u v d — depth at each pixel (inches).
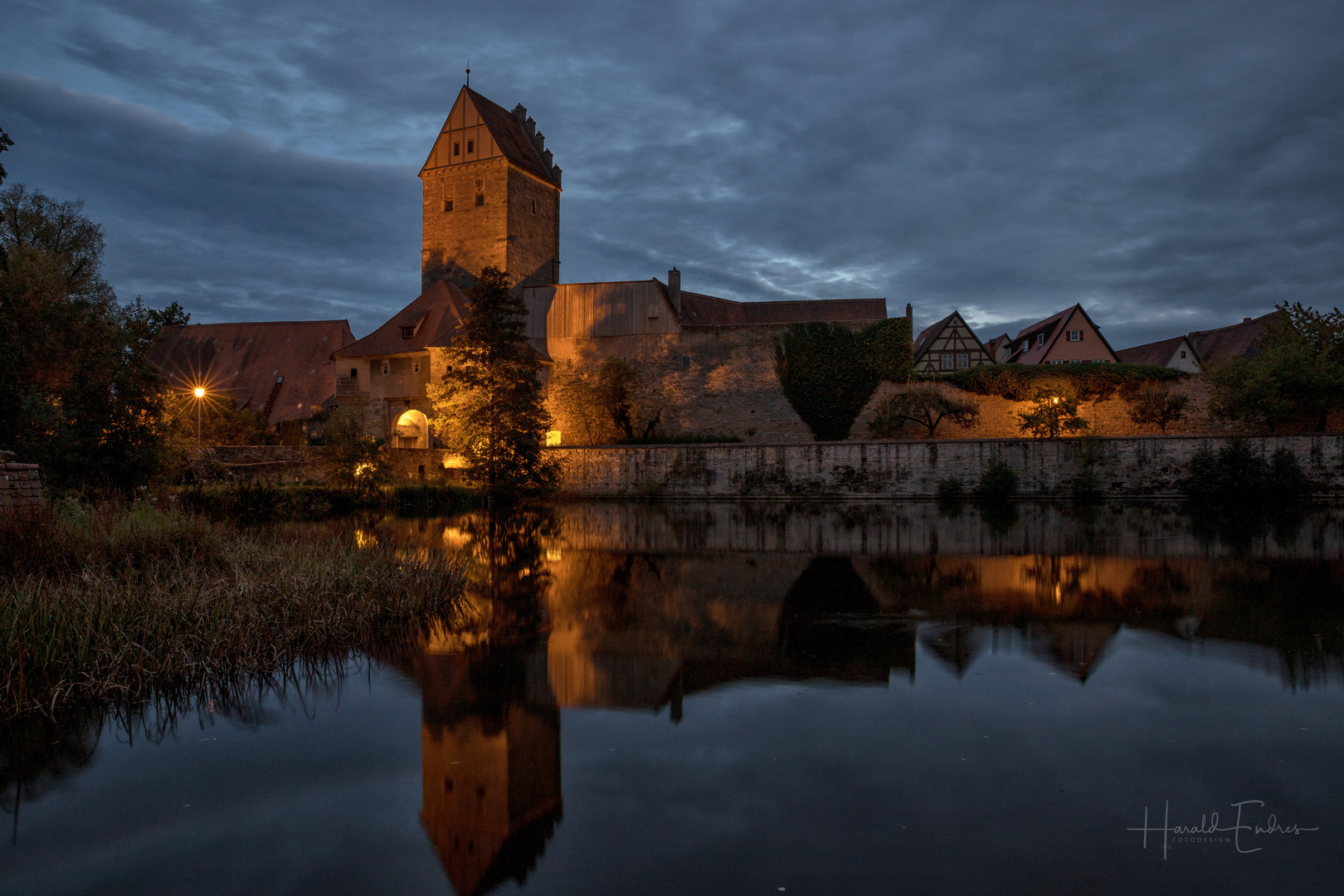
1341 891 171.6
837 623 436.8
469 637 404.8
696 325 1881.2
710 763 241.8
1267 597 497.4
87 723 281.9
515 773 235.9
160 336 960.3
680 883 175.5
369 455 1251.2
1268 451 1318.9
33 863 188.7
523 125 2217.0
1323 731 264.8
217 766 245.0
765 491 1477.6
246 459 1279.5
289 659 353.7
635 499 1515.7
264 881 179.5
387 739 265.6
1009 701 298.4
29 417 812.6
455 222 2026.3
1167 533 881.5
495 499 1326.3
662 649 380.2
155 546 467.5
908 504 1365.7
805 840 194.4
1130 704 293.0
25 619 318.7
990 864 183.2
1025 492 1407.5
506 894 170.4
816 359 1825.8
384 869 184.2
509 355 1327.5
